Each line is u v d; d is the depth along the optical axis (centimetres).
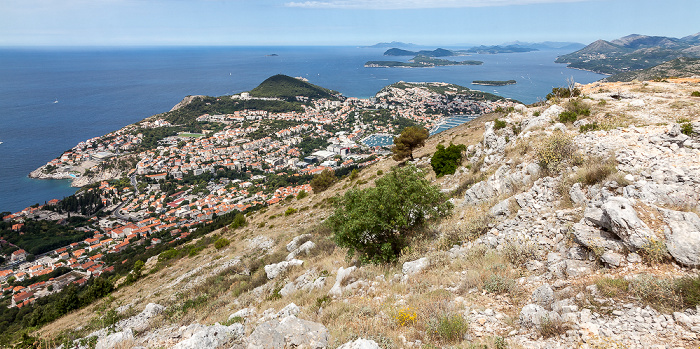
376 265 1223
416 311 723
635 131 1160
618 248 659
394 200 1241
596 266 675
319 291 1181
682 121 1248
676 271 559
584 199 892
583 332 497
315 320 860
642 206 699
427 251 1155
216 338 771
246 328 944
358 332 688
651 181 808
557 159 1170
